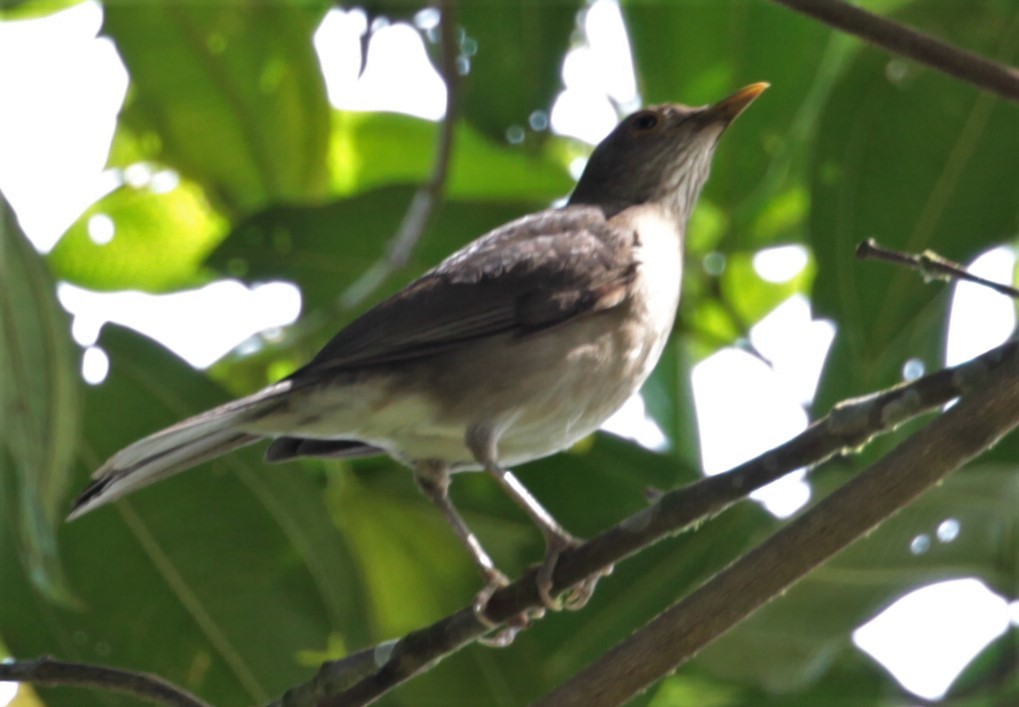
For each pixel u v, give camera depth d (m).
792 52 13.32
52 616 10.69
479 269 9.92
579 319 9.91
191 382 10.91
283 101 14.52
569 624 11.45
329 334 12.63
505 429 9.74
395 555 12.20
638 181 11.60
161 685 8.16
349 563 10.95
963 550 11.06
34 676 8.19
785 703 12.76
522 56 13.67
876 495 7.07
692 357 13.98
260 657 10.88
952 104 11.46
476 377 9.62
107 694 10.71
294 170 14.77
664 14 13.40
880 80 11.51
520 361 9.68
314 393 9.45
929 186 11.51
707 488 7.55
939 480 7.11
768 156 13.27
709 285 13.50
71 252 14.98
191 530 10.88
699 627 7.20
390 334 9.61
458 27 13.63
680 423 13.62
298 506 10.91
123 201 14.98
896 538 11.08
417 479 9.94
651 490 7.93
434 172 12.27
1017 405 6.97
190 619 10.87
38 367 8.21
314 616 10.92
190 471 10.81
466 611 8.00
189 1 14.01
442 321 9.68
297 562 10.95
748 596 7.18
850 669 12.73
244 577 10.92
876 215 11.56
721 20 13.33
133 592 10.84
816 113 13.08
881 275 11.38
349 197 12.93
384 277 12.20
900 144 11.55
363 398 9.53
